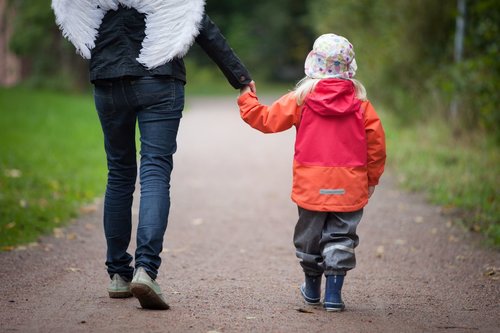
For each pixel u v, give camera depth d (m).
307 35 110.06
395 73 35.72
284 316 9.64
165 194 9.48
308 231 9.81
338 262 9.67
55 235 15.40
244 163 28.31
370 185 10.05
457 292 11.41
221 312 9.76
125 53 9.42
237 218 18.09
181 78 9.71
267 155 30.88
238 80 9.90
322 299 10.72
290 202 20.39
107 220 10.18
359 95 9.77
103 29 9.48
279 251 14.63
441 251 14.56
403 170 24.66
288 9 110.25
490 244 14.98
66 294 10.62
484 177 21.78
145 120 9.57
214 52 9.75
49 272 12.17
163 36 9.36
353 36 40.56
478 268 13.16
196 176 24.91
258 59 109.50
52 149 28.78
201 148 33.00
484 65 24.92
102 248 14.34
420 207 19.27
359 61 39.81
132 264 13.04
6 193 19.19
